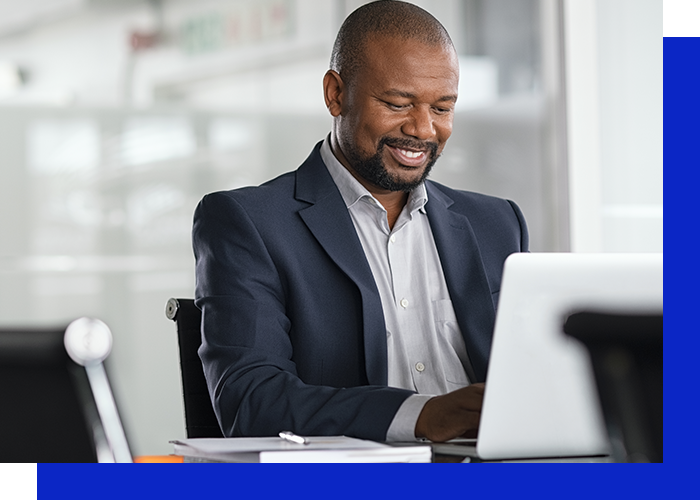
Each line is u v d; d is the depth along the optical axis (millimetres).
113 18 5023
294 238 2371
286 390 1976
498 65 5531
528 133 5578
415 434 1708
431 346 2422
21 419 1040
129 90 5062
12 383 1036
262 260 2303
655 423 1198
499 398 1305
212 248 2354
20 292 4996
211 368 2186
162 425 5125
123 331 5094
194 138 5137
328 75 2533
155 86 5098
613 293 1236
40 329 1034
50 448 1044
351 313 2328
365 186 2525
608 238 5598
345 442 1476
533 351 1283
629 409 1216
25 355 1025
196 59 5129
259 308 2230
